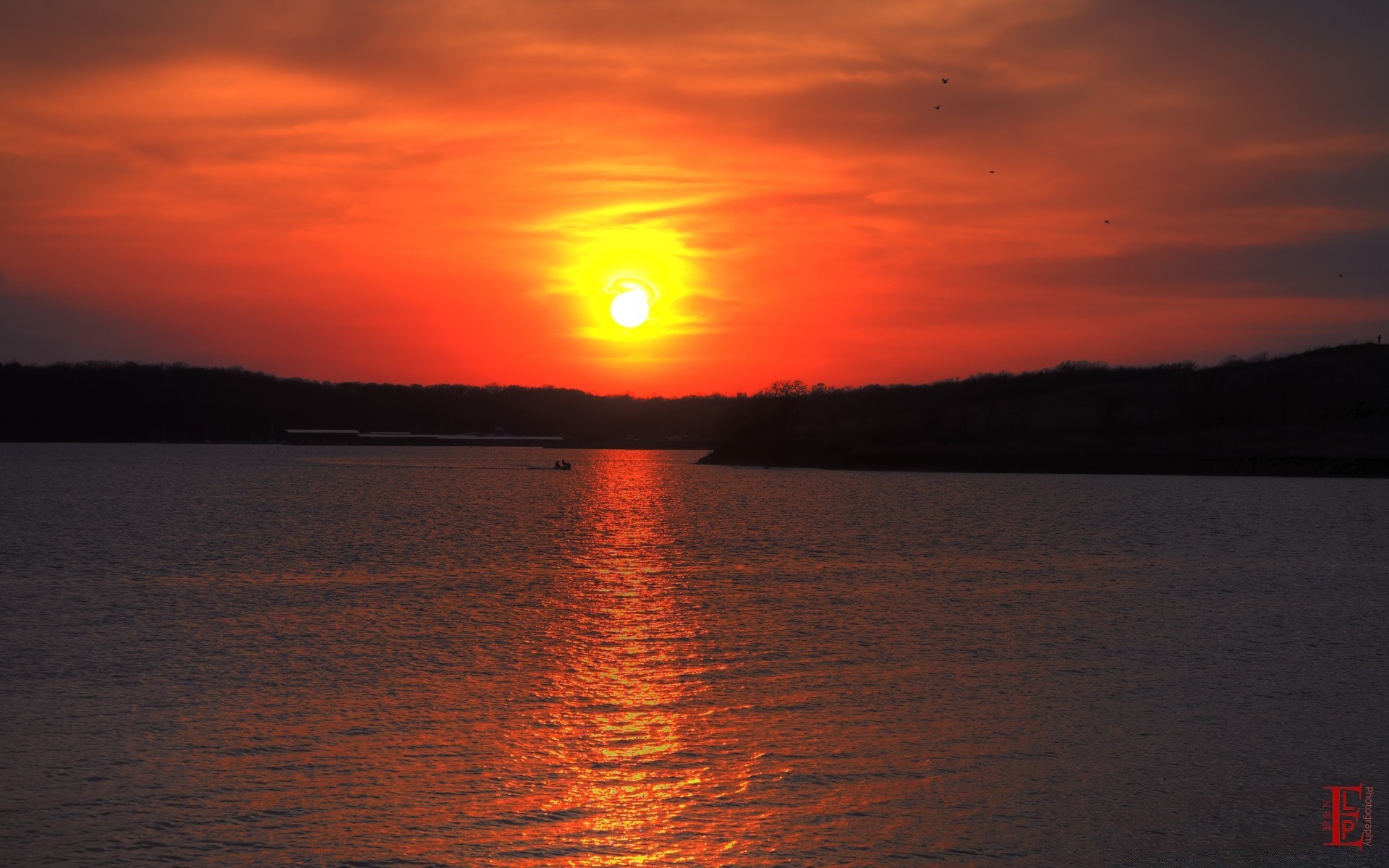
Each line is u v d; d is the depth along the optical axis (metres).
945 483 153.88
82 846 19.73
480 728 26.92
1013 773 23.53
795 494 132.62
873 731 26.55
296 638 38.25
